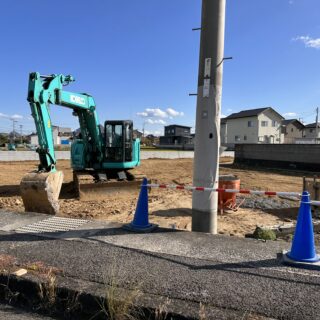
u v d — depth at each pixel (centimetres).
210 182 535
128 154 1310
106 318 291
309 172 2136
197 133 540
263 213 956
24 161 2744
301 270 359
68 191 1291
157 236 468
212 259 384
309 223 382
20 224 526
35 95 775
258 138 5284
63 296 311
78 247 419
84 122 1241
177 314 271
